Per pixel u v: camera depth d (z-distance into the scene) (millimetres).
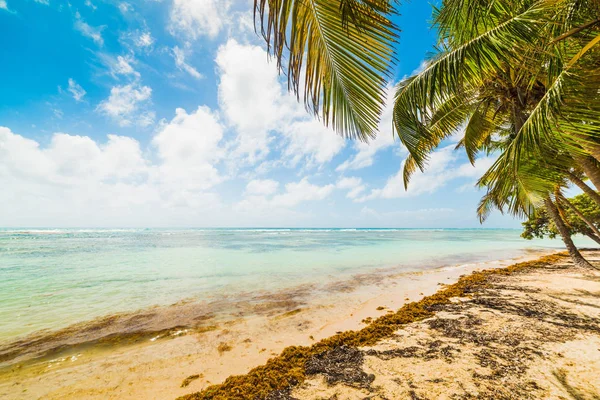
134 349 4688
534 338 4453
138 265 13961
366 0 1290
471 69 2525
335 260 16047
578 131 2240
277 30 1272
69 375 3898
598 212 15859
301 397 3145
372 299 7703
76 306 7152
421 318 5742
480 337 4590
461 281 9586
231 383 3494
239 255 18359
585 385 3086
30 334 5355
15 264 14156
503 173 3072
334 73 1638
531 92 4164
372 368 3711
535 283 8734
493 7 2592
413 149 3061
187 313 6574
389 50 1417
